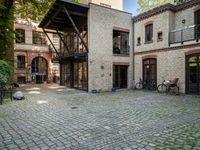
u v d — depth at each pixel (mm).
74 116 6977
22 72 23156
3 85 10141
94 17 14961
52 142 4457
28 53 23609
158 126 5715
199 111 7789
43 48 24938
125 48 17391
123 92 14742
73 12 14484
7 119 6555
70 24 17969
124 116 6973
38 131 5258
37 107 8672
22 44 23141
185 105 9141
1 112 7621
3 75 10289
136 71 17500
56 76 25875
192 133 5059
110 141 4516
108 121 6285
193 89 12945
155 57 15516
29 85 20547
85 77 15305
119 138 4711
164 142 4438
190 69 13031
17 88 17109
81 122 6164
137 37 17422
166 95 12844
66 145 4277
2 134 5020
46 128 5531
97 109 8250
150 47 15992
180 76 13594
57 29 19266
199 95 12477
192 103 9680
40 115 7133
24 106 8891
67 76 18922
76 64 16922
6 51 15867
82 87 15820
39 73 24484
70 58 16781
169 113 7441
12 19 15648
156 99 11109
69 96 12344
